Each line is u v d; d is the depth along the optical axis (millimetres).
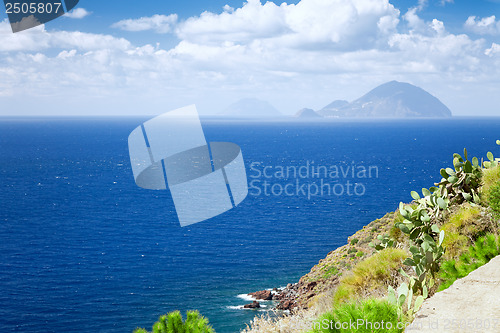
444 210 9445
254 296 49781
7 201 143000
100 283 66500
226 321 42375
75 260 80812
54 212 127312
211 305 49844
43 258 82438
